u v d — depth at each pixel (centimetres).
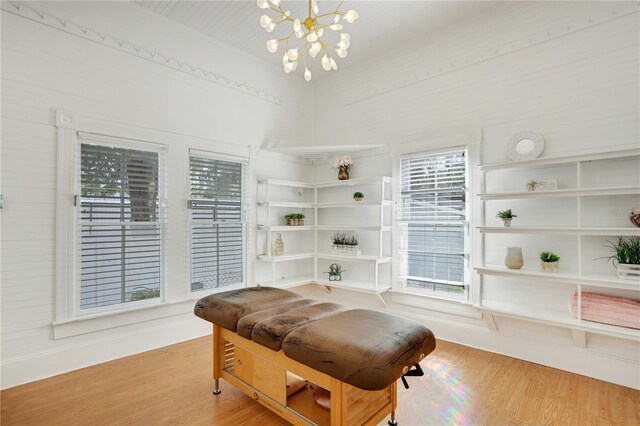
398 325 189
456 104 363
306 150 444
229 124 410
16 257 266
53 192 283
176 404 234
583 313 270
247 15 348
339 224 475
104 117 311
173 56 360
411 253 398
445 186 371
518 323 315
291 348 179
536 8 311
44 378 274
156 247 346
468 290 348
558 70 300
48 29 282
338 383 168
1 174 260
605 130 277
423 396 246
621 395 248
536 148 305
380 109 431
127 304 325
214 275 392
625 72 269
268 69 454
